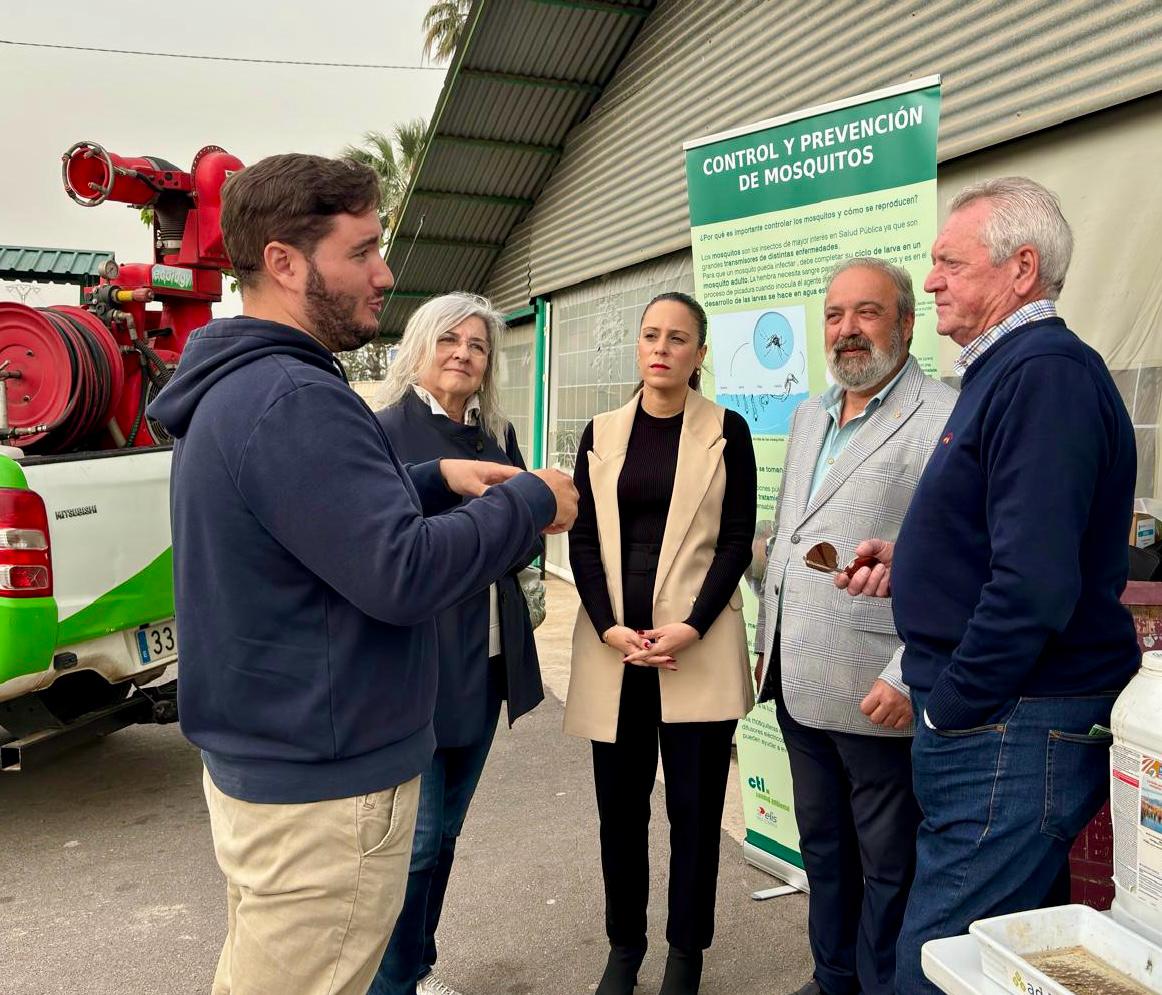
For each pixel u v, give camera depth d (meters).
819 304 2.90
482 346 2.45
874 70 4.20
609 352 7.21
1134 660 1.69
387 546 1.32
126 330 5.32
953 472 1.74
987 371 1.72
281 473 1.33
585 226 7.38
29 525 3.45
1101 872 2.21
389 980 2.23
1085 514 1.57
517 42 6.54
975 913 1.70
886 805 2.24
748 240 3.08
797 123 2.89
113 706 3.98
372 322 1.55
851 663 2.25
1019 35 3.44
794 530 2.41
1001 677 1.59
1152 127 3.06
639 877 2.55
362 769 1.44
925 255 2.64
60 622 3.58
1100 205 3.25
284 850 1.42
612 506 2.54
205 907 3.15
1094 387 1.60
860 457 2.29
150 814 3.98
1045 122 3.36
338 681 1.41
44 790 4.27
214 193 5.50
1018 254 1.72
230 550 1.38
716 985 2.61
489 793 4.05
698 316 2.55
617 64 6.77
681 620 2.45
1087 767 1.64
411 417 2.42
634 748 2.55
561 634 7.01
